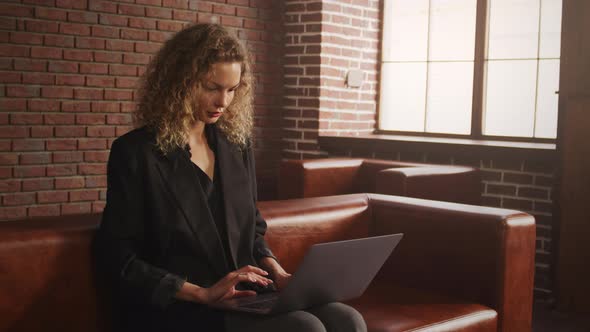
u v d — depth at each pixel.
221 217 2.01
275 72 5.83
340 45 5.71
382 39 5.98
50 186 4.66
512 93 5.23
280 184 4.77
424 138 5.45
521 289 2.57
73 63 4.71
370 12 5.92
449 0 5.57
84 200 4.83
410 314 2.29
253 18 5.65
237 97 2.13
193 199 1.92
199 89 1.94
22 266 1.78
